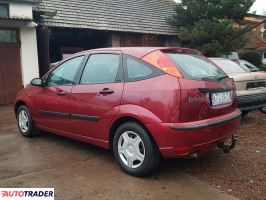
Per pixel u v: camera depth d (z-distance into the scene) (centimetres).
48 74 563
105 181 411
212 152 517
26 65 1195
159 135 387
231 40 1638
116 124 441
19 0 1160
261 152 516
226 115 436
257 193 376
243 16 1706
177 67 404
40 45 1347
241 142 572
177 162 474
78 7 1586
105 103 446
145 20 1777
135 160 423
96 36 1670
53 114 542
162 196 369
